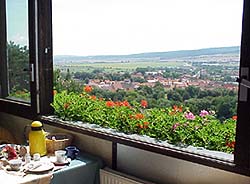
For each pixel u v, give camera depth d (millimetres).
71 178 2209
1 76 3473
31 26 2875
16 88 3289
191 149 1972
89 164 2311
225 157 1827
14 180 1926
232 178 1797
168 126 2137
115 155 2369
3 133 3156
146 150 2107
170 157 2051
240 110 1722
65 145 2553
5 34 3328
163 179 2107
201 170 1918
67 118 2812
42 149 2393
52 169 2121
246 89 1695
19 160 2150
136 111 2369
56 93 2967
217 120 1958
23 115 3117
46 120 2840
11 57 3297
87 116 2684
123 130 2395
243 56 1705
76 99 2795
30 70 2943
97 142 2496
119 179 2188
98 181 2365
